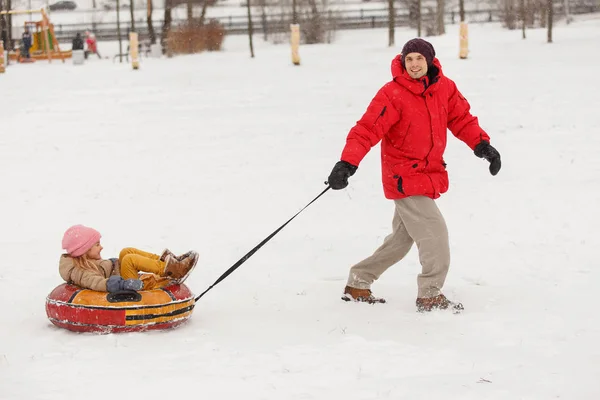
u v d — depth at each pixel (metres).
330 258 26.36
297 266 25.44
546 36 115.12
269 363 16.28
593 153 43.91
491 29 140.00
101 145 54.88
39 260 27.28
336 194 37.25
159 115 67.69
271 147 51.84
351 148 19.27
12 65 126.75
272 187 39.56
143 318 18.28
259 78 88.88
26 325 19.38
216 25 132.50
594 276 23.22
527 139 49.22
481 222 30.67
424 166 19.83
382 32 152.62
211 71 97.88
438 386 14.77
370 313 20.08
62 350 17.20
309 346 17.41
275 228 31.31
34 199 38.34
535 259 25.34
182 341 17.77
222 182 41.34
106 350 17.14
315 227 31.20
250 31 113.75
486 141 20.19
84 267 18.80
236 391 14.66
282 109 68.12
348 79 84.31
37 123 65.62
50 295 18.83
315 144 52.28
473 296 21.47
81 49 132.50
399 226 20.64
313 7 143.75
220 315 20.12
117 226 32.44
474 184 37.62
